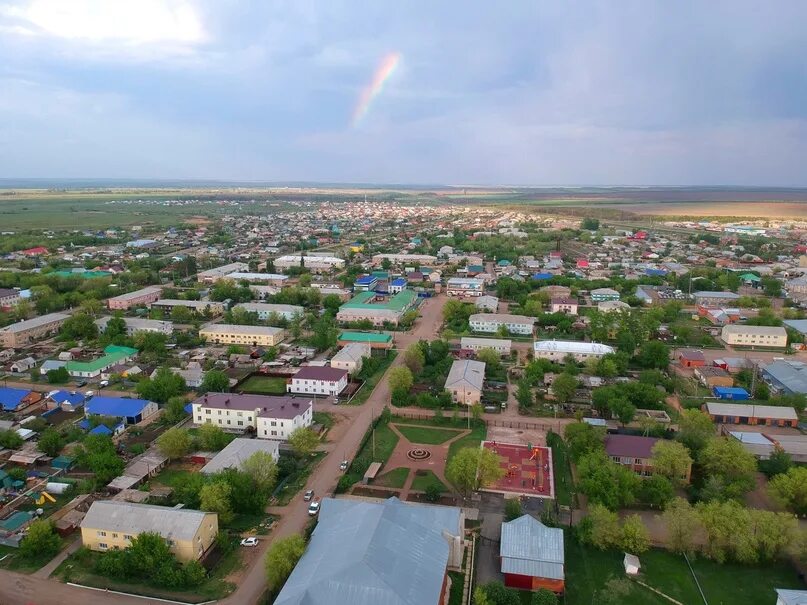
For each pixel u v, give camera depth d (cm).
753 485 12225
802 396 17238
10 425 15162
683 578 9844
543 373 19712
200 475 12056
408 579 8388
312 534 10088
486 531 11125
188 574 9444
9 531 10788
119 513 10369
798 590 8888
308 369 18738
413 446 14738
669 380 18862
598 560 10325
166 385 17425
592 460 12319
